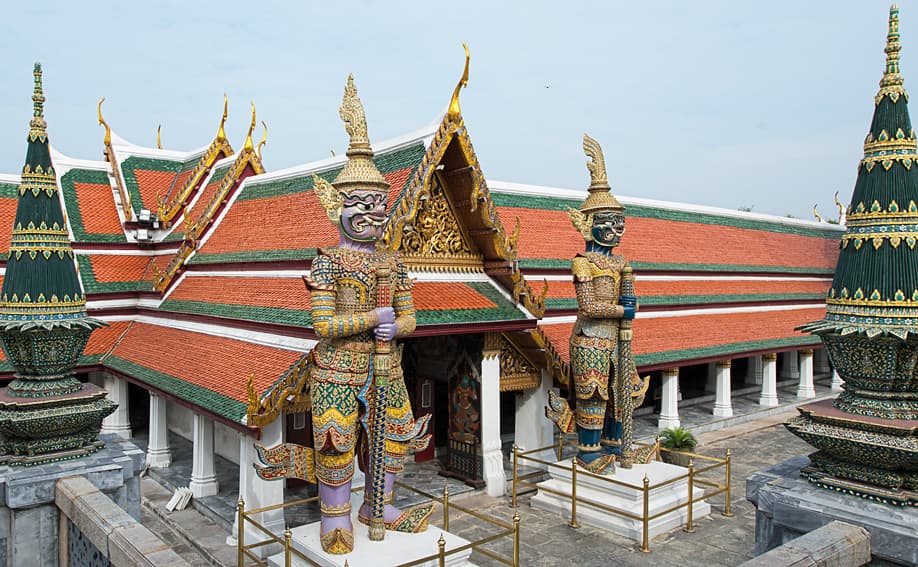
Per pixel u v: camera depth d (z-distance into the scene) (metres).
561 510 15.63
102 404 11.21
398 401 11.01
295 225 17.48
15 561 10.20
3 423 10.38
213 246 20.50
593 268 15.09
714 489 17.52
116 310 22.20
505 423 22.52
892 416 8.12
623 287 15.29
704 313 26.97
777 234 35.38
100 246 23.31
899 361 8.18
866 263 8.41
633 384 15.84
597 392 15.16
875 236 8.35
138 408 24.58
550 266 22.12
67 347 11.03
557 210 25.22
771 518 8.80
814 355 36.22
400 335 10.73
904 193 8.30
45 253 10.88
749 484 9.29
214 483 16.08
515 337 17.42
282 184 19.55
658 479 14.95
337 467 10.21
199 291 19.59
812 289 33.69
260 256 17.50
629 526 14.31
